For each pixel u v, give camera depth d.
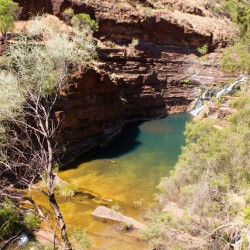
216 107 30.36
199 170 13.63
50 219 13.23
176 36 41.16
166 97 37.53
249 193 9.88
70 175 19.16
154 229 10.47
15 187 14.69
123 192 17.17
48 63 8.94
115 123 28.55
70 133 22.41
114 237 12.55
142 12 37.47
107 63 31.31
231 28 50.53
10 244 10.95
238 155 12.41
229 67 24.98
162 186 15.12
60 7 30.00
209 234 9.09
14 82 8.41
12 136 9.97
